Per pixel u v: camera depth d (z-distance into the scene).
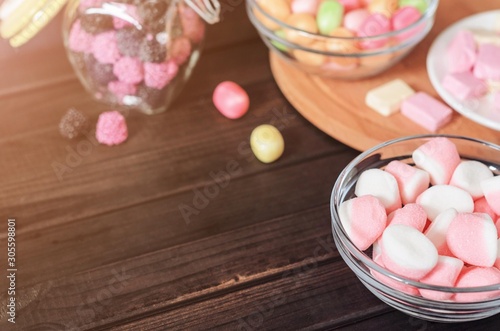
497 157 0.53
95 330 0.50
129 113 0.62
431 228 0.49
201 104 0.62
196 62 0.64
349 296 0.51
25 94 0.63
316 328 0.50
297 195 0.56
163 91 0.60
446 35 0.64
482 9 0.68
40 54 0.66
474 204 0.52
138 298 0.51
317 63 0.61
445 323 0.50
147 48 0.57
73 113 0.60
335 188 0.50
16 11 0.55
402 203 0.52
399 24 0.60
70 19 0.59
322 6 0.61
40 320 0.51
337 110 0.61
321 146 0.59
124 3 0.57
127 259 0.53
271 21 0.60
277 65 0.64
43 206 0.56
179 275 0.52
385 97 0.60
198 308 0.51
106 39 0.57
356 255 0.47
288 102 0.63
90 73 0.59
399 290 0.47
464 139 0.53
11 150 0.59
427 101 0.60
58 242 0.54
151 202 0.56
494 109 0.60
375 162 0.53
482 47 0.61
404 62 0.64
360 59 0.60
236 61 0.66
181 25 0.58
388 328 0.50
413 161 0.53
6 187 0.57
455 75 0.61
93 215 0.56
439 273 0.47
